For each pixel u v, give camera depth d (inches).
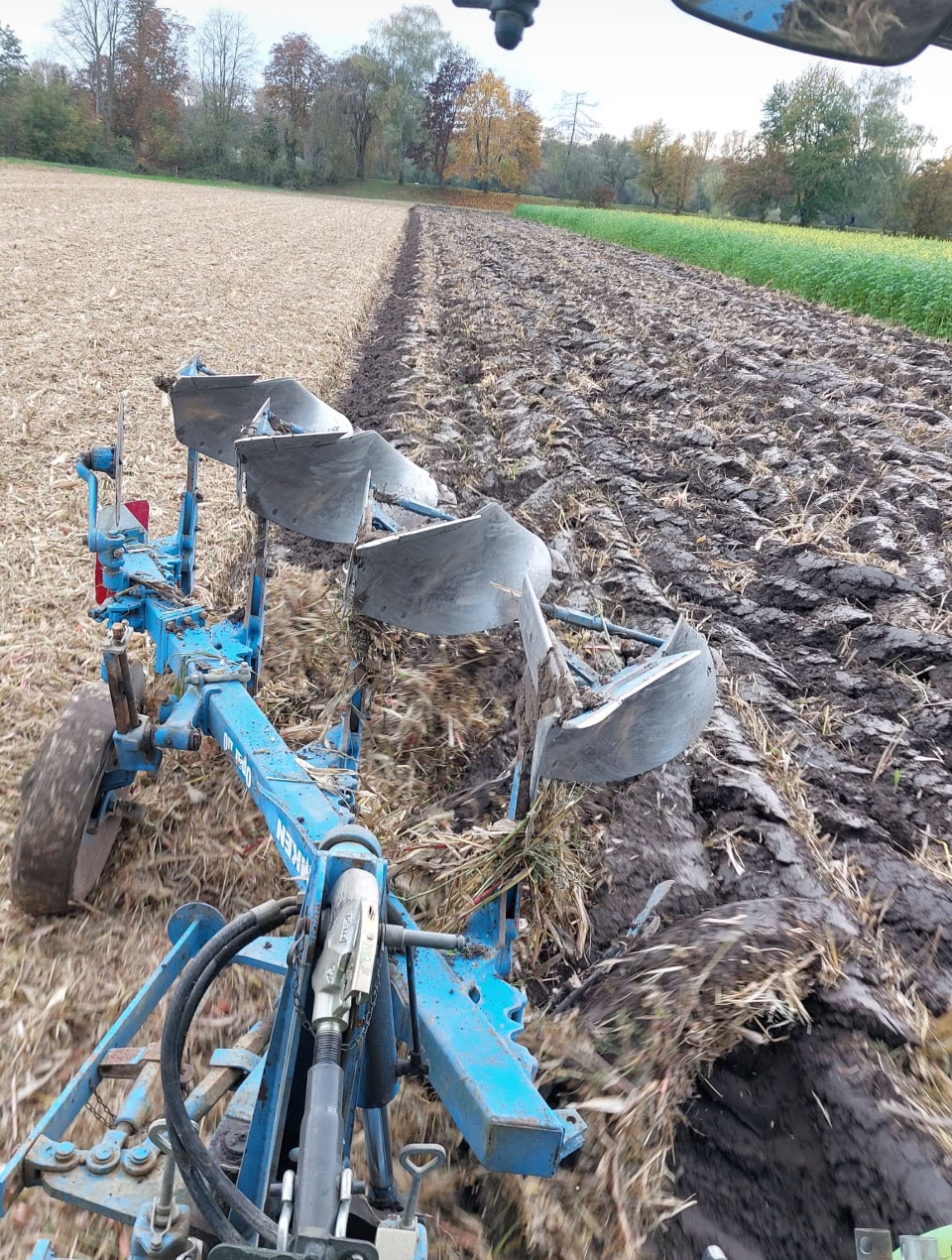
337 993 70.9
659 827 181.0
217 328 656.4
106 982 142.7
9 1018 135.1
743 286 1182.9
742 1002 131.1
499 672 235.5
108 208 1642.5
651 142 4165.8
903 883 176.6
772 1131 127.0
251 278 933.2
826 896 165.9
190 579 197.5
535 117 4407.0
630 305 901.2
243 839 174.1
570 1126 94.7
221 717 144.6
